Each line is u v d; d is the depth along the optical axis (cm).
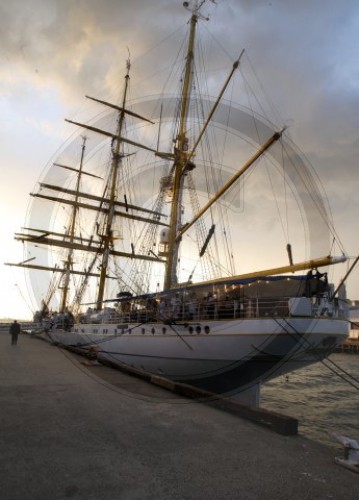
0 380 1088
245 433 648
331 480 466
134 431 634
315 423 2064
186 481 443
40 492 397
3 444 537
